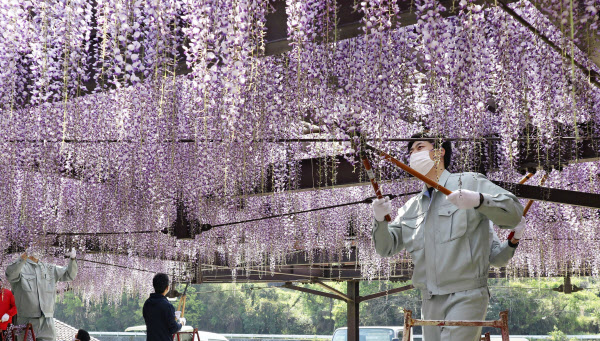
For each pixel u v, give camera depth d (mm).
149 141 3607
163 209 4398
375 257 7672
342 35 2668
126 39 2350
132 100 3037
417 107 3309
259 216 6332
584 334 26906
